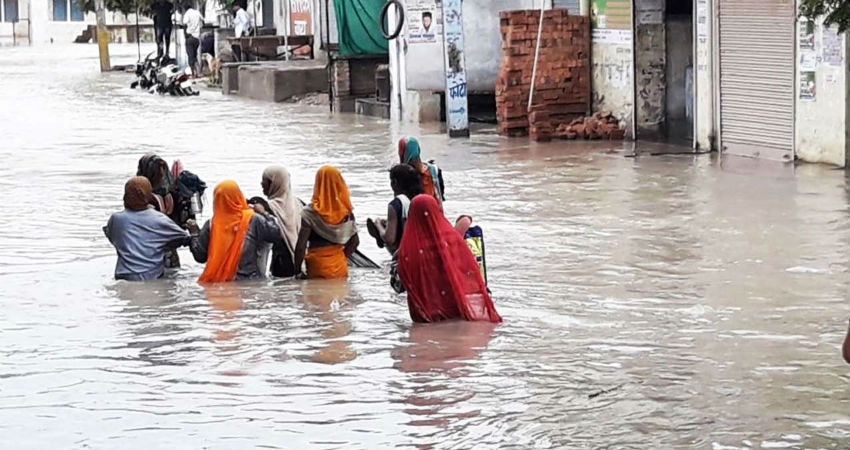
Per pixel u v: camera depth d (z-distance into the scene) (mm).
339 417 9219
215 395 9805
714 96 24250
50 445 8727
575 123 27797
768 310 12211
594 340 11250
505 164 23484
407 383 10039
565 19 27984
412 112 32781
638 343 11117
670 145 26000
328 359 10812
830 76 21438
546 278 13914
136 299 13422
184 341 11523
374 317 12383
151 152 26750
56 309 12977
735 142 23922
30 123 33969
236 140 29016
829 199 18406
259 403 9586
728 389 9680
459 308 12078
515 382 10008
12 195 20750
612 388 9781
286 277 14586
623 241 15852
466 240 12609
